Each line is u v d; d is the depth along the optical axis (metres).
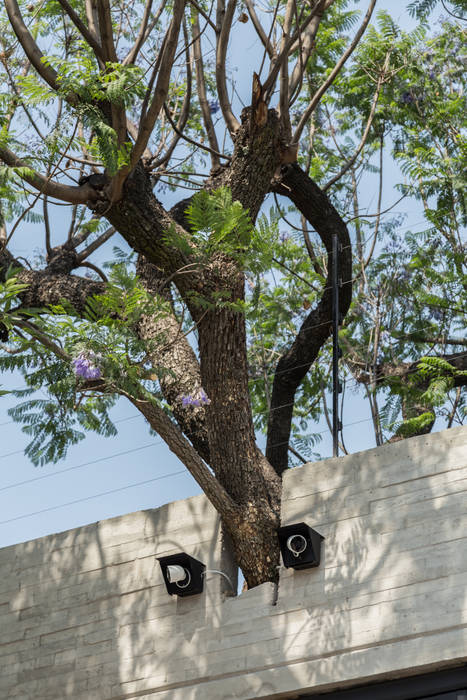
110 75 7.07
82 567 7.92
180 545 7.55
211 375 7.52
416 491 6.66
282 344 12.10
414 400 10.91
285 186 9.84
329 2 9.35
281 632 6.79
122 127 7.23
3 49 9.59
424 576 6.38
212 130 9.98
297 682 6.57
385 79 11.70
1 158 7.23
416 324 11.53
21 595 8.10
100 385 6.96
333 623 6.59
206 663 7.01
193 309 7.51
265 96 7.94
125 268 6.67
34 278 9.35
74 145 7.19
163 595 7.45
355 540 6.75
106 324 6.84
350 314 11.77
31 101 7.23
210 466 8.24
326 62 11.88
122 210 7.64
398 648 6.28
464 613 6.14
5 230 9.96
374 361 11.18
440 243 11.78
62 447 8.53
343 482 6.98
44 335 7.23
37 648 7.82
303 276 12.28
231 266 7.41
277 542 7.34
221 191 6.82
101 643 7.55
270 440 10.22
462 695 6.12
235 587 7.40
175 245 7.02
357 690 6.49
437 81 12.39
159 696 7.10
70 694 7.50
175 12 6.82
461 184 11.49
